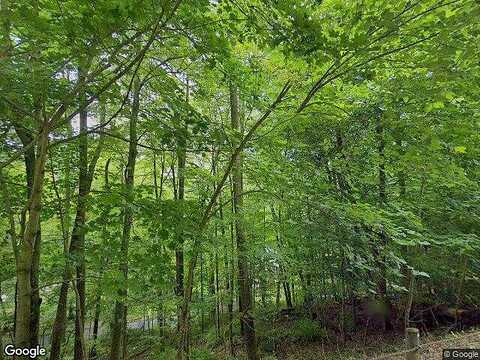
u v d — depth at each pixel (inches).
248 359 286.4
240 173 235.3
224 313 418.3
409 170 188.5
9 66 112.1
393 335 347.9
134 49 146.8
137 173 438.0
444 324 362.9
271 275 300.7
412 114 159.8
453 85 139.0
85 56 132.2
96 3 111.3
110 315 254.8
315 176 229.5
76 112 138.7
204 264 358.6
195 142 169.8
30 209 136.3
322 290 349.7
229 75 177.6
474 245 271.1
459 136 162.7
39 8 123.6
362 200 263.1
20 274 134.6
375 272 293.7
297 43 128.3
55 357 232.4
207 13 157.9
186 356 198.8
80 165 218.4
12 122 144.1
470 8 117.7
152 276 149.2
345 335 357.4
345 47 135.0
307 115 200.2
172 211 152.6
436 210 277.3
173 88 175.2
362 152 245.3
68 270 182.4
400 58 150.6
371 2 139.2
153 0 116.4
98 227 147.0
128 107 172.1
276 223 278.2
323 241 253.9
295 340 359.3
